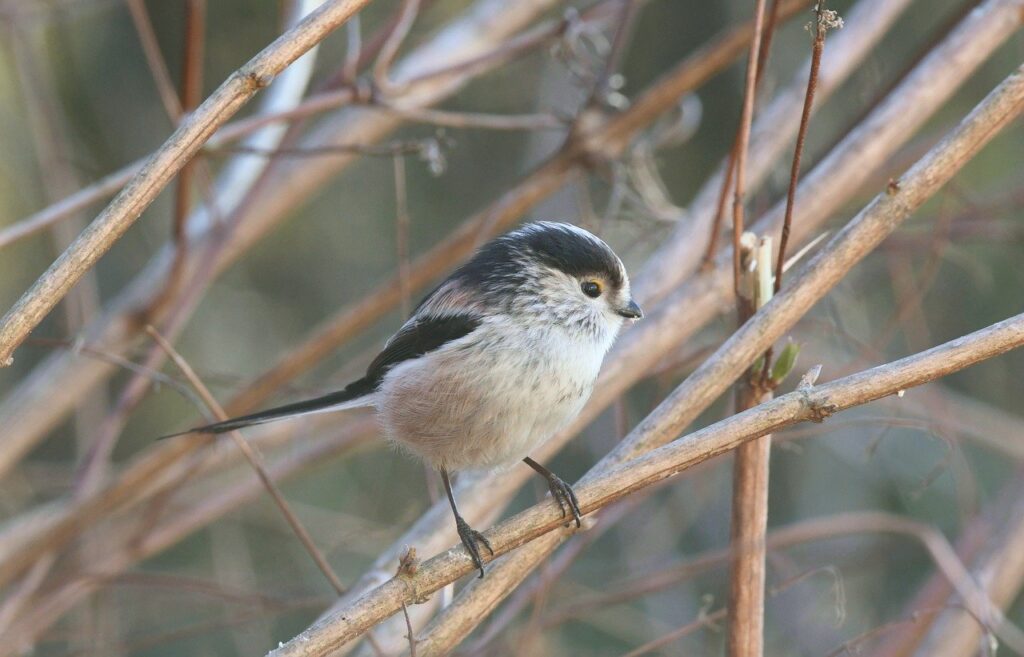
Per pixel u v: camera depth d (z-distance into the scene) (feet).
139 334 34.12
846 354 40.11
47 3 38.19
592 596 30.60
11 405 33.30
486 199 48.21
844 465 42.19
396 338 24.98
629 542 38.63
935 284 43.93
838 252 19.58
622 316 24.71
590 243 24.56
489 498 25.02
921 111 27.12
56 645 36.24
